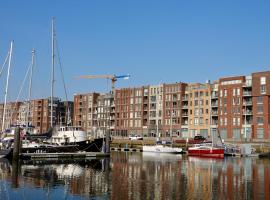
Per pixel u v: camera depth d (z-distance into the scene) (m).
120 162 72.38
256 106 139.00
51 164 64.12
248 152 101.31
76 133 83.62
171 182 44.31
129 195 35.47
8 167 57.59
